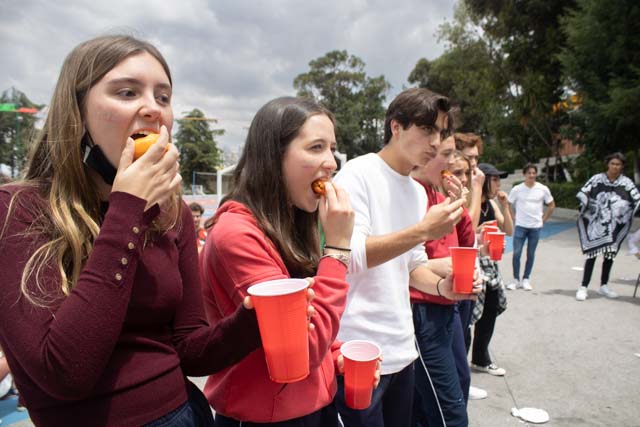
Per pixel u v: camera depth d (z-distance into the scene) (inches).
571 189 790.5
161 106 44.6
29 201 39.6
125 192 37.6
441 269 97.6
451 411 95.3
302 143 56.4
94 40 42.6
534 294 273.6
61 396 34.9
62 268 38.5
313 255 62.9
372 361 62.3
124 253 36.4
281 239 56.5
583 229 265.9
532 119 975.0
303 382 55.1
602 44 634.2
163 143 39.6
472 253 84.8
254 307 44.7
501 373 162.6
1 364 95.3
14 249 36.6
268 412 52.7
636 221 557.9
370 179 85.2
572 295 268.7
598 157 715.4
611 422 130.5
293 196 58.6
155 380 41.8
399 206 88.6
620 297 261.1
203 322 51.8
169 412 42.4
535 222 283.6
